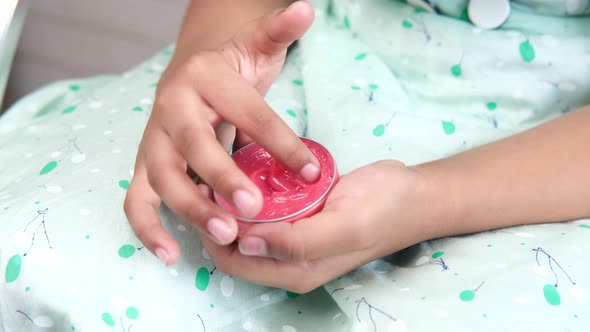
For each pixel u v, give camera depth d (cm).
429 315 37
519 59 48
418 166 42
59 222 41
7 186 45
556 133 43
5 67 60
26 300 40
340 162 45
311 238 37
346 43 52
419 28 50
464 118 48
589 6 48
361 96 48
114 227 41
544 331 37
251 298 41
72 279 40
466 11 49
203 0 53
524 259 39
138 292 40
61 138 48
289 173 39
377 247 40
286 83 51
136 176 41
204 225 36
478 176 42
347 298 39
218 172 36
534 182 42
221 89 39
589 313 38
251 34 42
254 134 38
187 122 38
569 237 40
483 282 38
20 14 61
